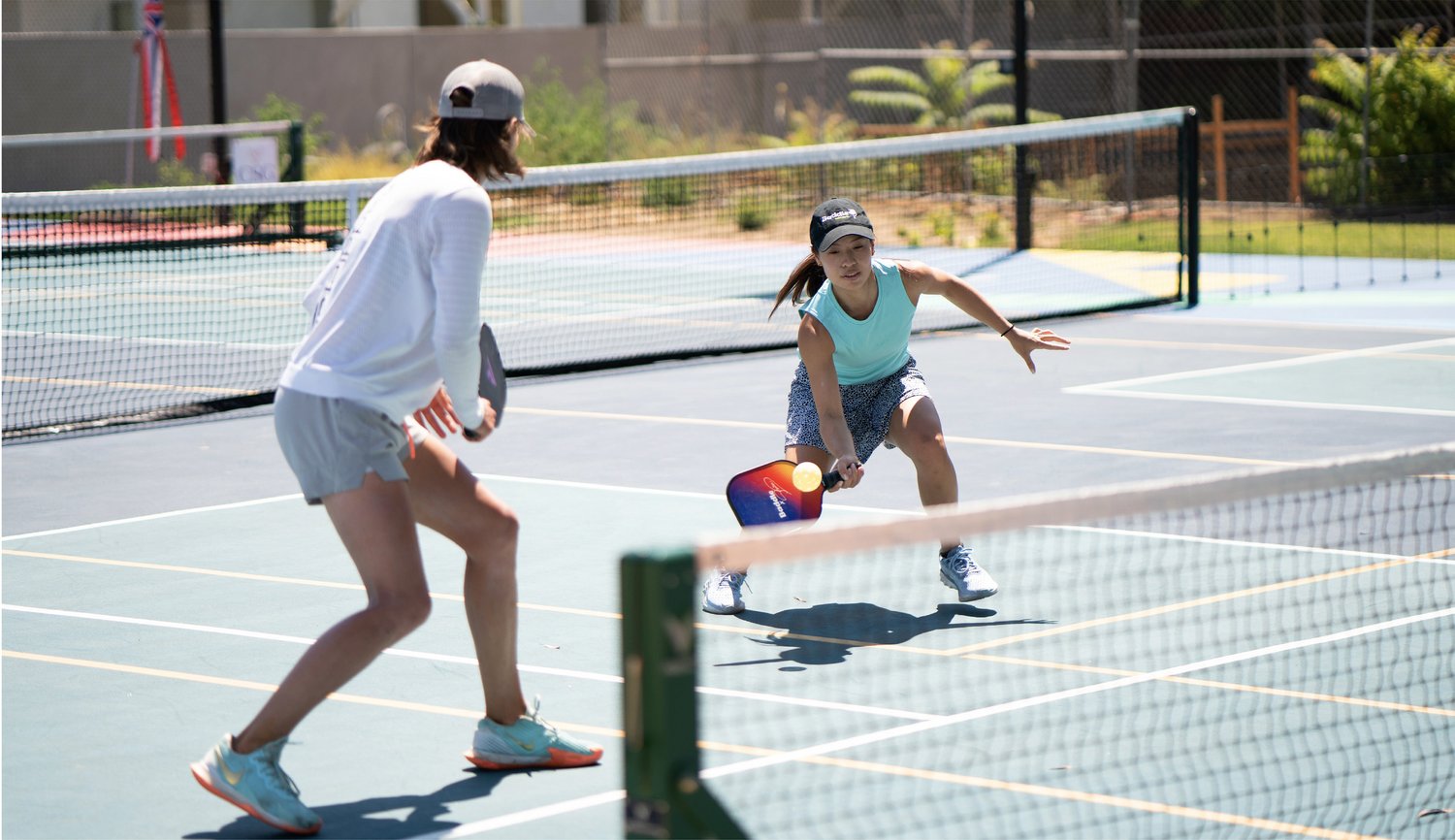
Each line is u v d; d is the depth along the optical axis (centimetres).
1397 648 628
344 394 474
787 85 3316
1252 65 3141
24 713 591
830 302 688
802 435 718
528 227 2691
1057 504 358
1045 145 2853
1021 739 537
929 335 1655
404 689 618
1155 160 2795
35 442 1179
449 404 515
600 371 1480
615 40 3441
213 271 2377
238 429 1227
